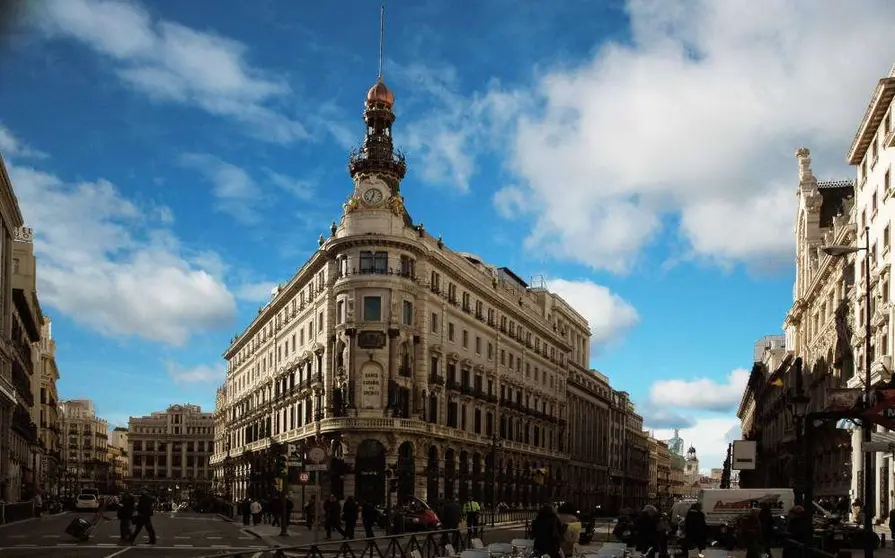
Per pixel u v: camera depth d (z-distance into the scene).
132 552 31.39
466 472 81.50
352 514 40.50
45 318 135.12
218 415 141.88
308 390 79.06
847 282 58.22
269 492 82.69
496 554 23.19
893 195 45.56
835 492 62.03
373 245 71.31
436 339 76.75
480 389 86.44
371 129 84.50
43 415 128.50
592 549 35.66
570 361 120.50
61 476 170.12
